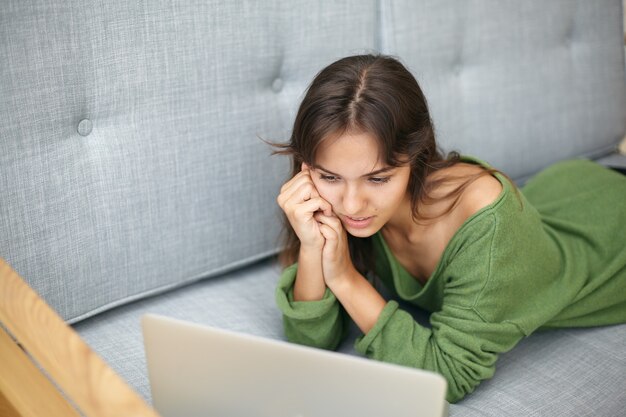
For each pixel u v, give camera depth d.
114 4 1.10
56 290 1.13
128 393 0.67
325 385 0.74
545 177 1.54
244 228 1.32
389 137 0.98
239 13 1.22
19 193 1.07
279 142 1.33
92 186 1.14
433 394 0.71
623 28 1.89
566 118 1.78
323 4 1.33
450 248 1.12
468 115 1.60
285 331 1.17
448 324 1.08
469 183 1.13
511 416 1.03
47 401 0.81
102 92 1.12
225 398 0.79
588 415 1.04
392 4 1.43
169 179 1.21
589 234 1.33
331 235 1.09
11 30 1.02
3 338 0.92
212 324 1.21
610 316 1.27
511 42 1.64
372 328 1.09
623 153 1.97
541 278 1.18
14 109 1.05
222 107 1.25
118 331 1.19
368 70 1.01
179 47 1.17
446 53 1.53
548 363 1.16
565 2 1.73
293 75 1.34
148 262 1.23
